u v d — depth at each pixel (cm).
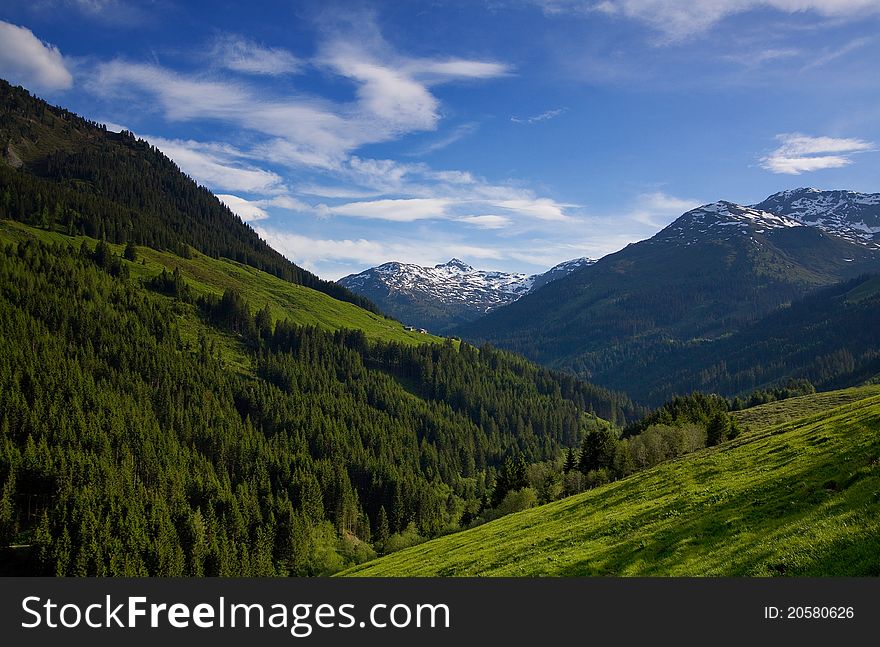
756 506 3822
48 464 12925
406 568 5978
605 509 5650
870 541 2641
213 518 12950
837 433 4959
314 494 15375
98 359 19100
